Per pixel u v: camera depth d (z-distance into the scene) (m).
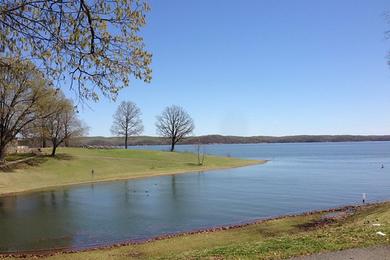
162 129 129.12
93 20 9.70
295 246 11.86
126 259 19.73
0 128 64.06
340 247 11.18
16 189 55.97
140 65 10.60
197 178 71.19
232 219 32.22
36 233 28.58
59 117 79.00
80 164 79.69
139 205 40.88
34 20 9.48
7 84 13.80
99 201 44.41
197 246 22.14
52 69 10.26
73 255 21.44
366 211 31.89
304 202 40.81
